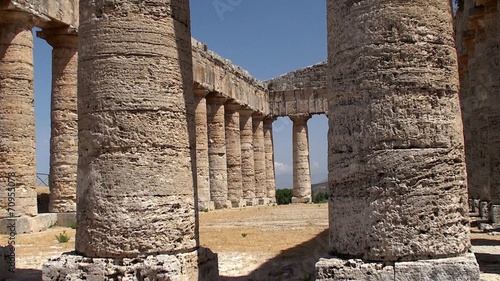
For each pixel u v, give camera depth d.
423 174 8.64
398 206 8.59
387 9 8.84
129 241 10.05
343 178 9.08
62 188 25.44
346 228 8.97
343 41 9.22
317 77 47.78
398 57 8.80
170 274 9.73
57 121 25.94
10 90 22.62
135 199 10.16
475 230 18.86
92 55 10.59
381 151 8.72
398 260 8.54
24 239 19.89
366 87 8.88
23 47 23.22
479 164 22.64
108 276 9.95
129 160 10.23
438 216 8.62
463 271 8.28
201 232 21.86
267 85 48.97
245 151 43.31
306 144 48.59
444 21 9.10
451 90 9.01
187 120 11.01
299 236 19.72
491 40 20.28
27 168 22.72
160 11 10.74
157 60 10.55
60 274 10.20
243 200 41.00
